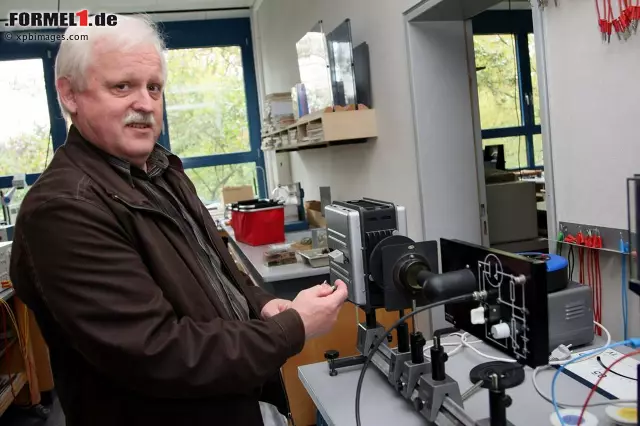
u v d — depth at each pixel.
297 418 2.43
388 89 2.60
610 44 1.44
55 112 5.07
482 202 2.50
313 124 2.91
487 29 4.62
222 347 0.96
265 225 3.30
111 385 1.03
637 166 1.40
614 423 1.04
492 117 4.72
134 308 0.92
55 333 1.05
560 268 1.41
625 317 1.52
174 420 1.03
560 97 1.64
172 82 5.46
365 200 1.51
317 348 2.45
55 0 4.61
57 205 0.93
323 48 2.85
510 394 1.22
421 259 1.19
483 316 1.06
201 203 1.43
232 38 5.58
